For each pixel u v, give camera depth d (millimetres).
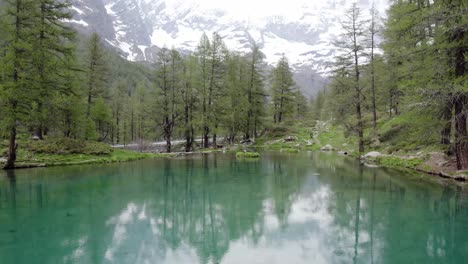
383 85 33250
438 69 16094
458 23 15234
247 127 49844
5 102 21609
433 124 16812
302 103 82688
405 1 19312
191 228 10148
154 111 41875
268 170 22281
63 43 26484
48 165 24312
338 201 13305
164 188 16219
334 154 34969
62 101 24734
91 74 36875
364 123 39781
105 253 8141
